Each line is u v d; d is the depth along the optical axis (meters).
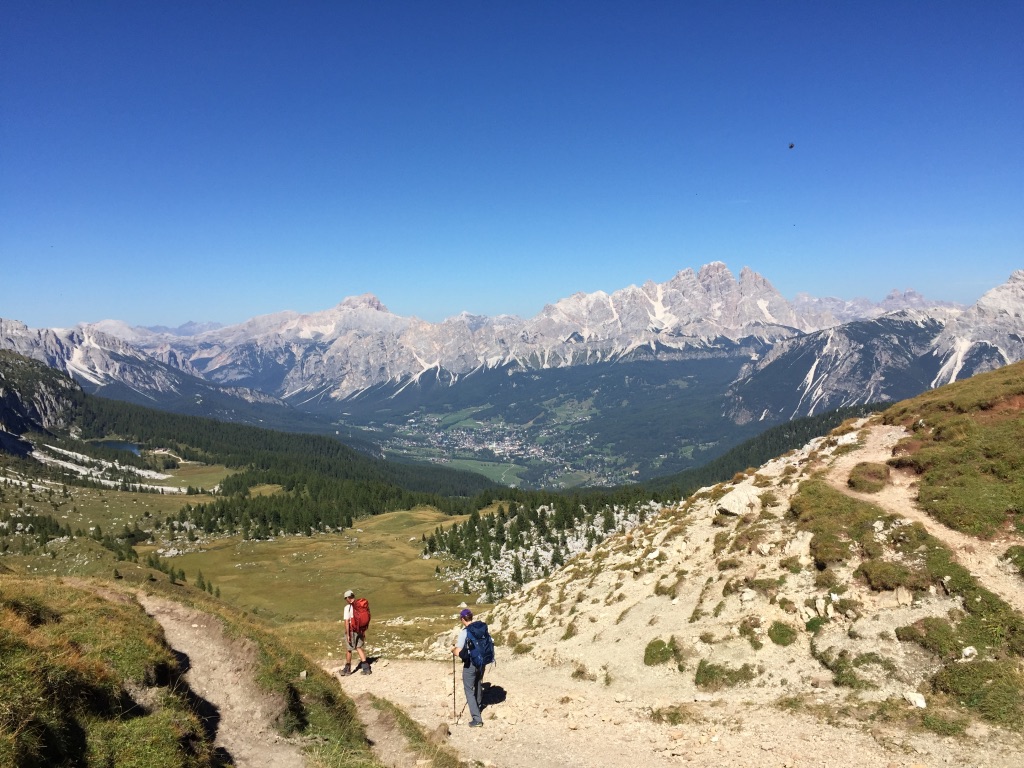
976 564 23.56
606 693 25.64
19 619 15.28
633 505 159.00
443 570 156.00
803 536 29.33
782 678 22.86
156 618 22.06
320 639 48.12
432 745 18.77
